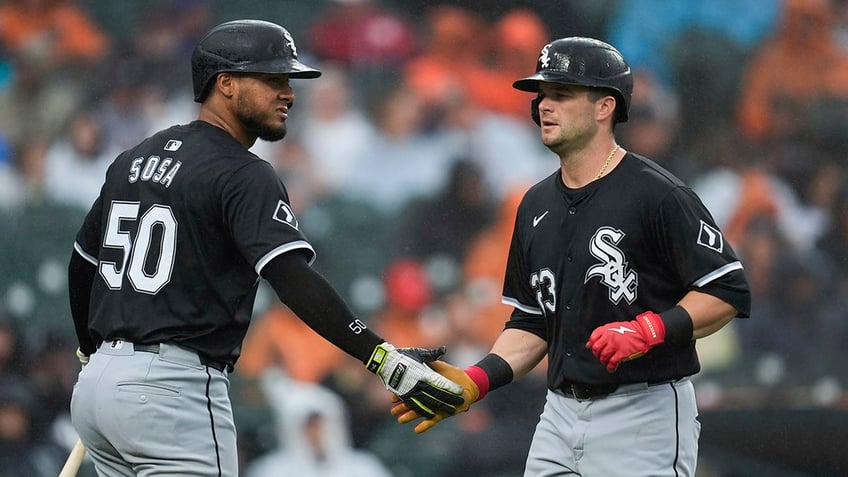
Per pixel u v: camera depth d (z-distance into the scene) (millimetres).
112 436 12969
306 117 34219
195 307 13008
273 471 30156
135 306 13031
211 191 12914
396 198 33969
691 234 13477
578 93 14008
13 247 31734
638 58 36969
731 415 32812
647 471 13867
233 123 13695
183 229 12977
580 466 14281
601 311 13930
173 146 13391
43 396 30484
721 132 36719
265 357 30797
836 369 33844
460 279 33406
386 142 34375
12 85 33312
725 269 13422
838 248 35750
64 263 31953
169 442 12852
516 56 36125
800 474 32812
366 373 31062
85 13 34438
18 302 31281
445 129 34906
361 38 35406
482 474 31266
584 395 14219
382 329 32594
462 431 31297
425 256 33562
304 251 12938
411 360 13484
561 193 14383
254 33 13547
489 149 34969
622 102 14164
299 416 30375
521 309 15234
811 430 32938
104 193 13797
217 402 13242
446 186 34188
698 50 37156
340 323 13016
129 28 34594
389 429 30859
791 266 35188
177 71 34406
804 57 37594
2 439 29812
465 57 35938
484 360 14953
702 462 32500
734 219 35781
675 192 13625
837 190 36375
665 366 13953
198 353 13070
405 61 35562
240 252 13102
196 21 34969
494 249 33844
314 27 35531
